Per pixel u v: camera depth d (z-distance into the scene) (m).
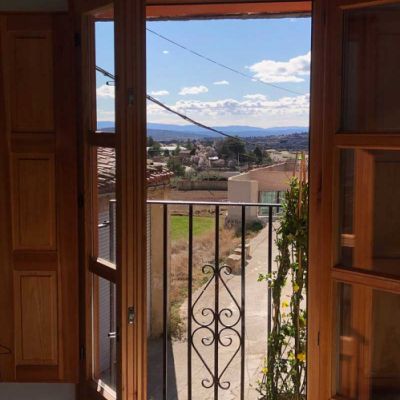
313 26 1.97
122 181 2.13
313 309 2.04
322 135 1.98
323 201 1.98
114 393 2.35
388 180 1.95
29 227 2.59
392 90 1.92
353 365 2.04
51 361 2.62
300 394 2.96
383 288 1.91
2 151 2.56
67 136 2.54
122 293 2.17
